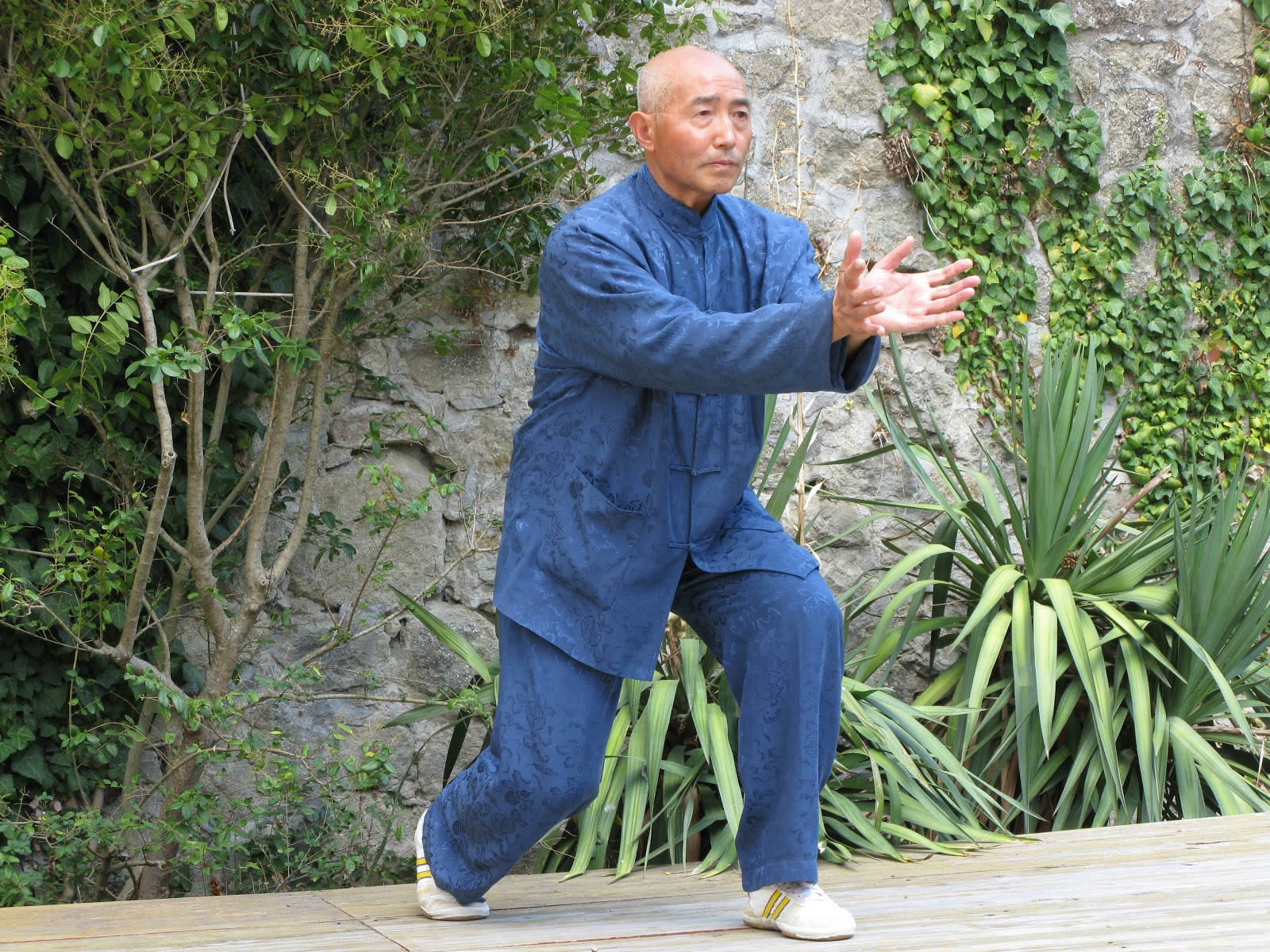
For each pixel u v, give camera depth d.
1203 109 5.90
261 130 4.42
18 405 4.25
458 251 4.89
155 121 3.68
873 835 3.62
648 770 3.76
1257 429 5.88
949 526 4.98
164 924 2.72
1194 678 4.48
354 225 4.07
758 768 2.49
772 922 2.50
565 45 4.47
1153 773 4.15
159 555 4.46
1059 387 4.83
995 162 5.64
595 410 2.55
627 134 5.07
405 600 4.30
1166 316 5.80
